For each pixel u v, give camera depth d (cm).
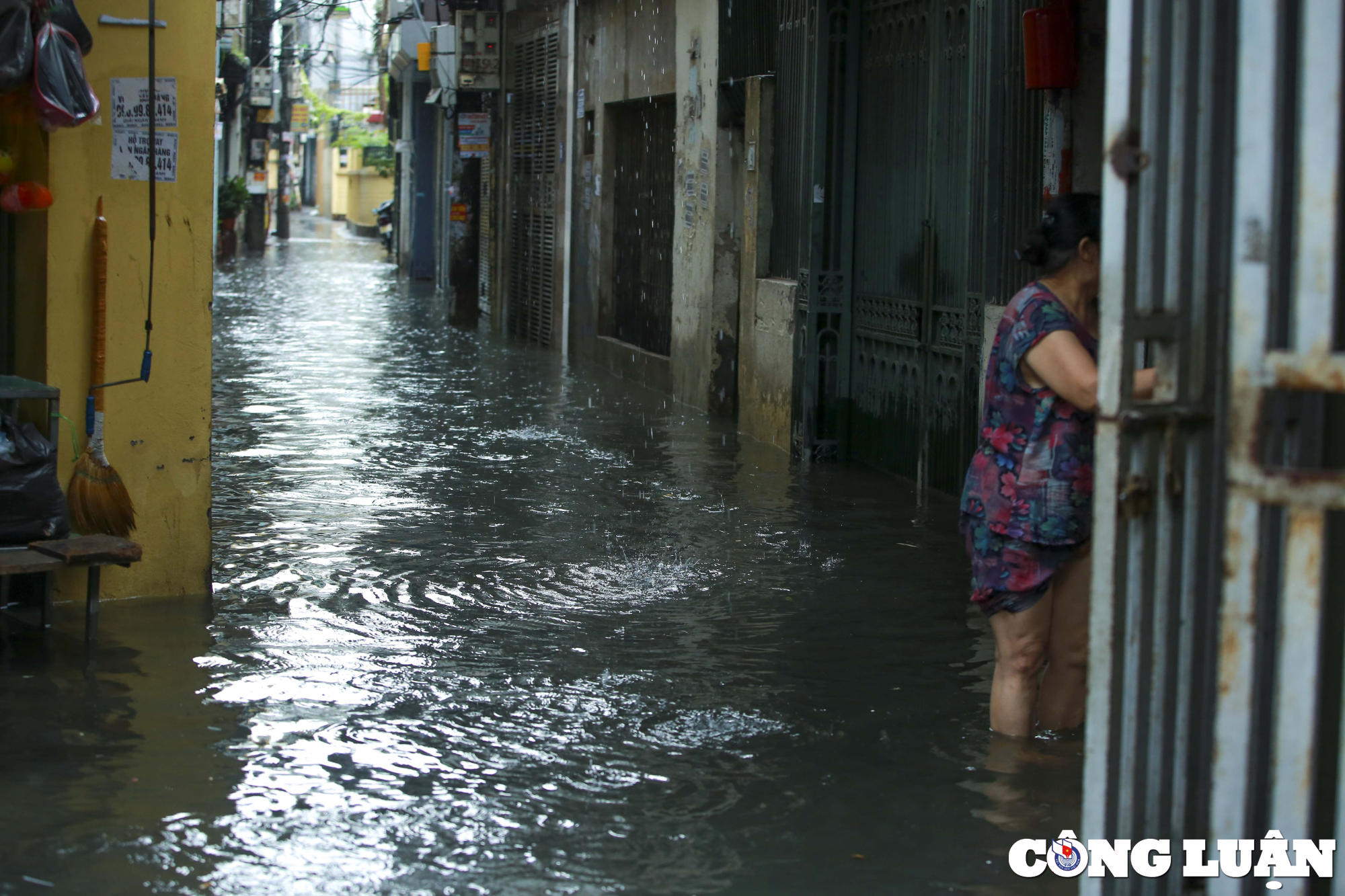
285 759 425
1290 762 253
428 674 512
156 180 602
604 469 958
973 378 815
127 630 561
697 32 1249
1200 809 298
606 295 1633
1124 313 278
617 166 1606
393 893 340
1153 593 288
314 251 4391
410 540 731
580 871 353
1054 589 447
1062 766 427
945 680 511
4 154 579
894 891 343
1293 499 249
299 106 5275
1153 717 289
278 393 1301
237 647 541
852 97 981
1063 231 413
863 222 983
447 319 2191
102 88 589
